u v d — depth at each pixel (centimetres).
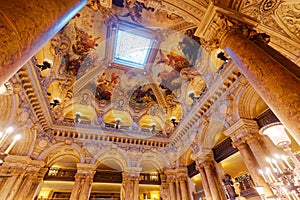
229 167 1077
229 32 345
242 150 671
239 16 377
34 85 761
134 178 1011
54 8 182
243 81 727
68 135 1025
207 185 859
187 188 1034
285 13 523
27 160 848
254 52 271
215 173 882
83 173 948
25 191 802
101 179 1030
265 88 227
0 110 678
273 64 235
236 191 806
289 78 209
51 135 987
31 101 795
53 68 903
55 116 1018
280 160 378
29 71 702
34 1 162
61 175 1002
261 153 605
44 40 171
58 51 896
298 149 737
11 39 126
